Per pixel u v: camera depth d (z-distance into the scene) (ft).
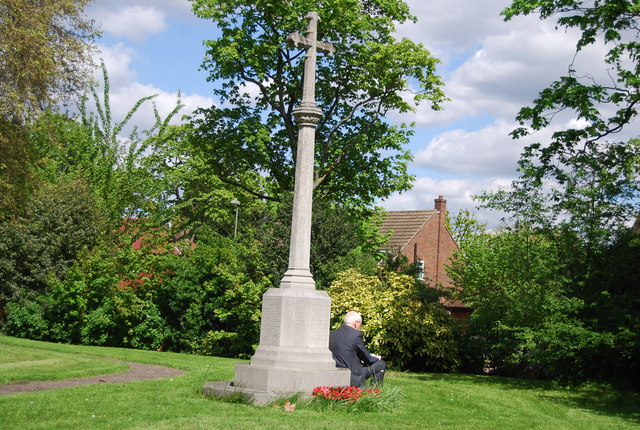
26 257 101.45
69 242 105.60
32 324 89.15
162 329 85.71
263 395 34.14
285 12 95.14
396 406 36.52
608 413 42.93
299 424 28.22
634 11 60.64
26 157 74.95
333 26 95.25
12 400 34.17
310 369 36.35
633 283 59.26
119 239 99.50
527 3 62.80
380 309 70.33
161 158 155.33
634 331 54.24
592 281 60.34
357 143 104.47
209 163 111.96
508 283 67.92
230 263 82.94
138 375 49.21
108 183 150.30
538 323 60.08
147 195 151.74
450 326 71.87
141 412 30.45
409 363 73.20
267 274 80.33
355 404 34.09
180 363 58.03
